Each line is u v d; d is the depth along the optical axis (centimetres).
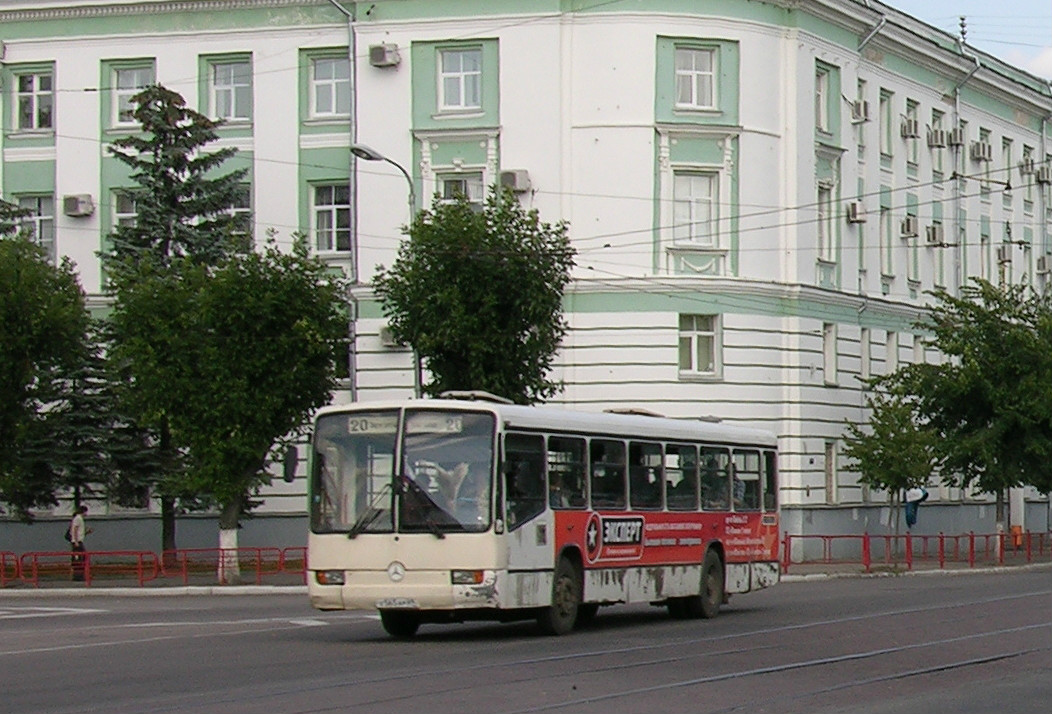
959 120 6053
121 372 4431
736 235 4759
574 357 4678
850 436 5131
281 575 4197
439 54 4803
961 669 1933
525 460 2309
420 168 4803
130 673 1870
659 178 4694
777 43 4872
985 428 5081
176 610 3178
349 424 2306
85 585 3956
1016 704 1619
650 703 1588
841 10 5084
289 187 4953
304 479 4900
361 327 4828
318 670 1881
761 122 4803
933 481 5809
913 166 5738
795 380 4875
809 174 4972
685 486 2742
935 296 5359
